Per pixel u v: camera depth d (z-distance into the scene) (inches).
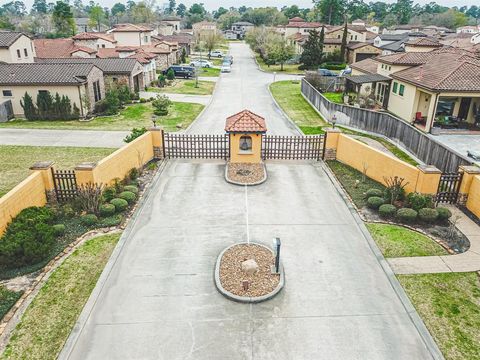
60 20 3676.2
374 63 1601.9
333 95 1649.9
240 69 2486.5
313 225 577.0
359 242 534.0
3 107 1195.9
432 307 411.8
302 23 3607.3
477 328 384.8
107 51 1983.3
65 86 1205.1
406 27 4202.8
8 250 455.2
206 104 1477.6
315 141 825.5
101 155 884.0
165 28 3880.4
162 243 528.7
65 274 458.6
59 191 631.8
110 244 520.7
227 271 464.4
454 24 5383.9
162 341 371.2
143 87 1692.9
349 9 5418.3
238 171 766.5
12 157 871.1
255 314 404.2
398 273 465.4
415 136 873.5
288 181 730.8
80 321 391.2
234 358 353.1
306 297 428.8
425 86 1021.2
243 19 5999.0
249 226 573.3
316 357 355.3
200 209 621.9
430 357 356.5
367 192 647.1
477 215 585.3
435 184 607.2
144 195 665.0
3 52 1407.5
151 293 434.0
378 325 392.2
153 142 824.9
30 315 395.9
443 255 499.2
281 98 1594.5
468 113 1135.6
